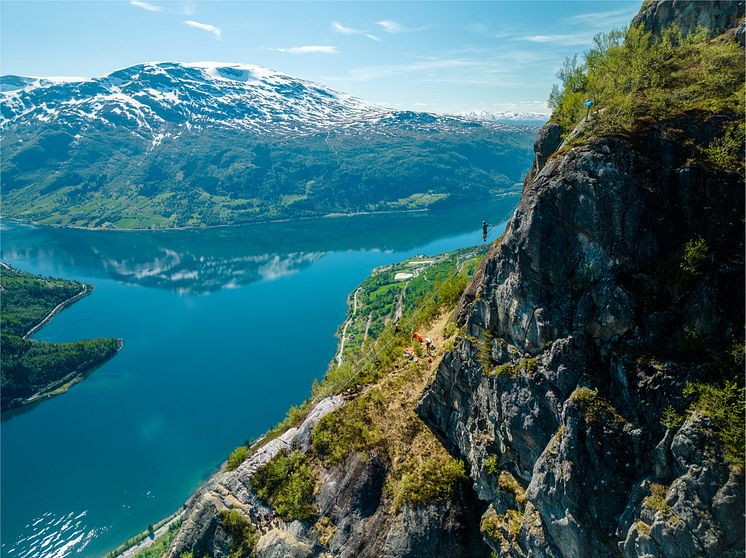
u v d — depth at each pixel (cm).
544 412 4394
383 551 5619
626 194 4069
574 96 5600
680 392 3525
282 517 6588
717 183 3831
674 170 4006
